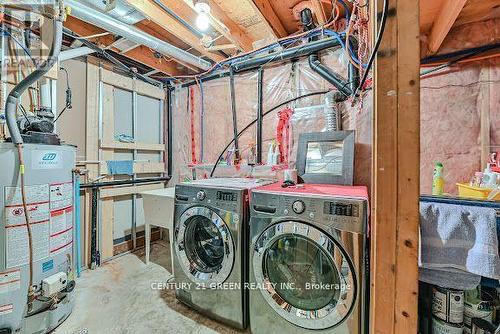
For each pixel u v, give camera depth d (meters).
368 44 1.36
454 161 1.65
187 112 3.09
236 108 2.63
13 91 1.40
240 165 2.49
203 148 2.93
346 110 2.03
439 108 1.69
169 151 3.27
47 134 1.58
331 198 1.20
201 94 2.92
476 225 1.06
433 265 1.13
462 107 1.63
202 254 1.79
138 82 2.90
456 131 1.64
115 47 2.38
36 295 1.45
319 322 1.22
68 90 2.00
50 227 1.54
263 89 2.44
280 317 1.33
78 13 1.64
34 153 1.46
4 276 1.35
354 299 1.14
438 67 1.67
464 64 1.62
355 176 1.98
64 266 1.64
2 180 1.34
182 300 1.76
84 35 2.12
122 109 2.77
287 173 1.88
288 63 2.30
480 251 1.03
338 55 2.04
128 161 2.76
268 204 1.37
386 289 0.79
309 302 1.32
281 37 2.14
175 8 1.79
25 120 1.60
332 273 1.25
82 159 2.38
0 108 1.58
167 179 3.23
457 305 1.16
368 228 1.17
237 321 1.49
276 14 1.99
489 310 1.16
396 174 0.76
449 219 1.11
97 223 2.47
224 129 2.75
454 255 1.09
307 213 1.24
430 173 1.71
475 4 1.37
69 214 1.70
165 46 2.20
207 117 2.89
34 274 1.45
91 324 1.57
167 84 3.22
